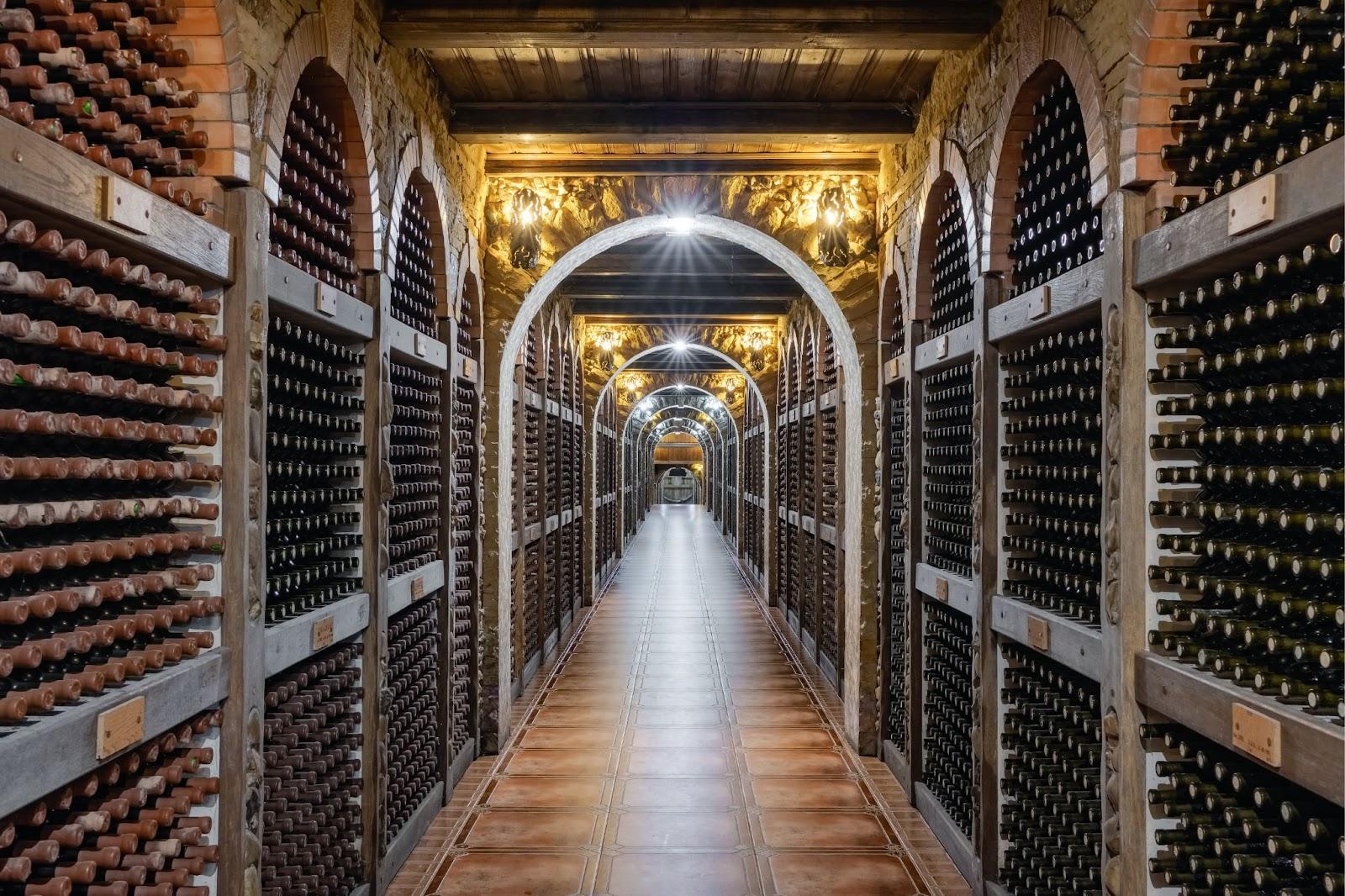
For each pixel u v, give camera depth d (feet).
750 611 51.90
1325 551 8.73
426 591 19.75
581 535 53.62
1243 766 9.80
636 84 21.06
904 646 24.27
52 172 7.41
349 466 15.94
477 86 20.98
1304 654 8.14
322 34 13.14
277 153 11.62
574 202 25.98
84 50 8.25
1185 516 10.62
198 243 9.77
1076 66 12.27
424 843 19.53
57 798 8.12
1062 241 13.82
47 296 7.33
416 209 20.47
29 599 7.11
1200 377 10.14
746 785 23.24
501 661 26.23
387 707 16.51
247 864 10.70
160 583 8.71
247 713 10.69
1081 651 12.67
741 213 25.90
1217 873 9.90
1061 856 14.17
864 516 26.00
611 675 35.73
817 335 38.34
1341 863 8.25
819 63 19.77
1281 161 8.38
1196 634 10.36
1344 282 8.63
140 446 9.76
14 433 7.86
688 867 18.43
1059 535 14.96
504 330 26.18
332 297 13.98
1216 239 9.16
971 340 17.63
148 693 8.87
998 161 15.80
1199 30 9.23
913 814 21.33
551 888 17.46
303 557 15.34
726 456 106.63
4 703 6.94
